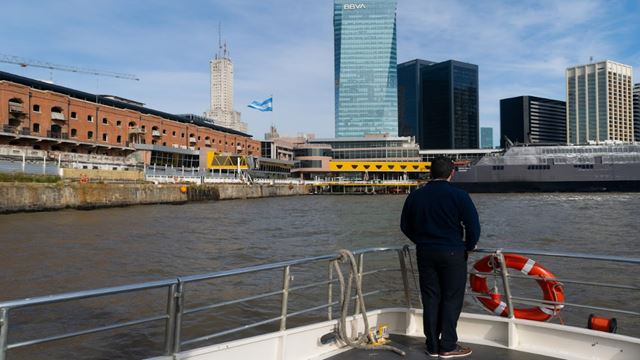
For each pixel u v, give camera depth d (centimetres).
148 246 2405
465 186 10431
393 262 1919
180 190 6688
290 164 13262
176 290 414
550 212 4681
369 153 14175
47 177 4756
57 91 7425
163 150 8475
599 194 8981
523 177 9969
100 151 7688
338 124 18262
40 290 1460
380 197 10269
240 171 9762
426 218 499
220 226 3516
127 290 376
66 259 1984
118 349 988
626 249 2333
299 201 8175
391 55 18200
